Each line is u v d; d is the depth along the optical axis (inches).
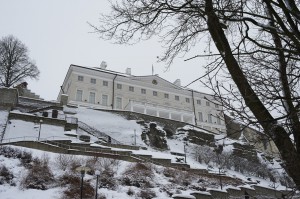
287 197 173.8
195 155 1822.1
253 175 1685.5
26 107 1827.0
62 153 1112.8
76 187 890.7
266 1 171.6
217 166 1731.1
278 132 169.9
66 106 1919.3
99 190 919.7
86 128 1775.3
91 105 2245.3
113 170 1043.3
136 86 2479.1
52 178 925.2
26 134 1441.9
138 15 231.1
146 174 1063.0
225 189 1123.9
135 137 1795.0
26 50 2222.0
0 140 1320.1
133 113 2047.2
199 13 197.9
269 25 176.7
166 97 2546.8
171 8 207.5
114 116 1991.9
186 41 239.5
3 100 1662.2
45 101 1921.8
